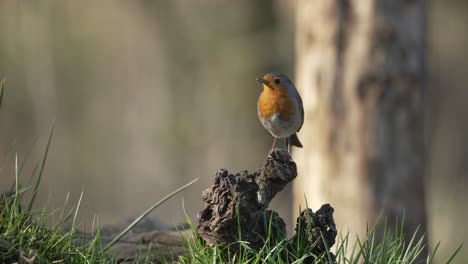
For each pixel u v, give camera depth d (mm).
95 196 22797
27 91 21500
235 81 23297
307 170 11070
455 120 24500
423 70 10781
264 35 22719
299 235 5098
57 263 4840
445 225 16922
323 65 10789
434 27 24312
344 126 10711
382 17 10461
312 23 10906
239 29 23109
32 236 4949
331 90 10758
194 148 23609
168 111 24016
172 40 24109
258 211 5008
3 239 4832
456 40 24562
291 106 7082
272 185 5008
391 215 10578
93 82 23922
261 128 23406
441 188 21016
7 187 6184
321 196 10883
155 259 5773
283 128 7176
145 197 23281
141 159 23688
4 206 5160
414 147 10703
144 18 24281
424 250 9727
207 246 5113
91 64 23891
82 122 23688
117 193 23172
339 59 10688
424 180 10867
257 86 23047
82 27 23719
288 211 21703
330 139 10789
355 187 10664
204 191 5141
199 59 23688
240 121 23344
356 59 10578
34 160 18766
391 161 10617
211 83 23562
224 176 5047
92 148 23484
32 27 21266
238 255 5086
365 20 10516
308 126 11008
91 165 23266
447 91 24734
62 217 5531
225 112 23438
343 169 10719
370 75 10531
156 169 23469
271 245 5121
